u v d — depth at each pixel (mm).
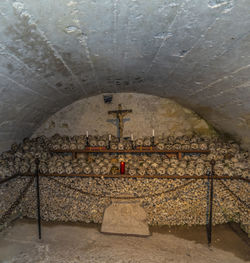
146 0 1312
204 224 3539
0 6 1276
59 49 2008
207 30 1583
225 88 2621
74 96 4180
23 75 2350
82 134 4812
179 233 3334
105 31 1731
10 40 1657
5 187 3559
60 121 4812
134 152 4270
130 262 2689
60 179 3693
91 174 3551
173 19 1509
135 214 3422
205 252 2863
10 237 3223
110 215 3463
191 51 1980
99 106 4770
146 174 3518
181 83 3115
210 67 2219
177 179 3480
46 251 2893
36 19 1474
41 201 3766
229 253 2828
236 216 3500
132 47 2068
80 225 3625
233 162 3527
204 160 3789
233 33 1543
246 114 3029
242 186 3363
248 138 3598
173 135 4672
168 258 2758
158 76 3084
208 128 4543
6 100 2746
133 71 2949
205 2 1276
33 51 1923
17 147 4062
